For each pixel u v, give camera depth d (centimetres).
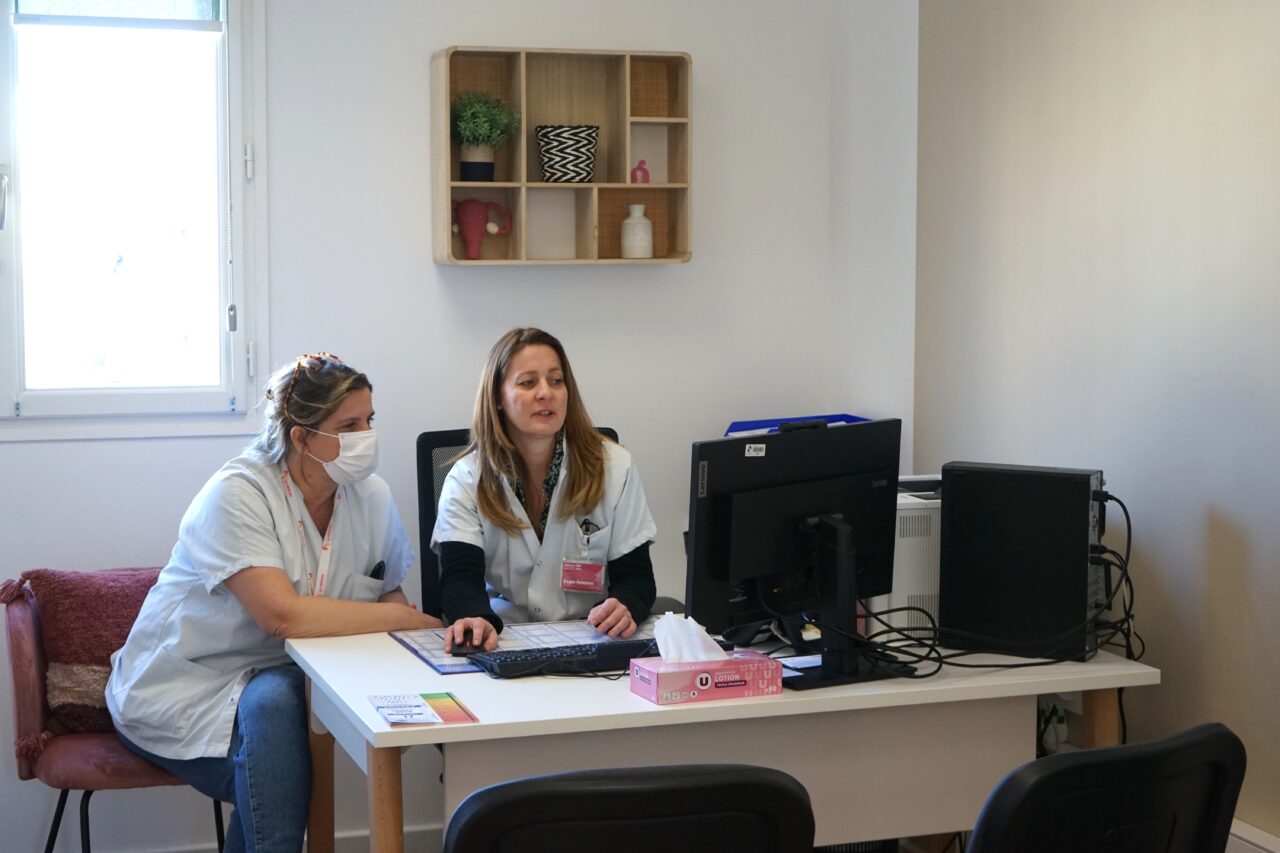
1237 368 236
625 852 145
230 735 256
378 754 199
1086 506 238
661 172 367
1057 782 148
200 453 339
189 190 339
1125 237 262
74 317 332
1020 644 242
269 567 257
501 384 273
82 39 329
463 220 344
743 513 224
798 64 378
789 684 220
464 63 349
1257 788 236
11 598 291
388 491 292
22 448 327
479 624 244
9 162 322
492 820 139
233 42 332
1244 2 231
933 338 333
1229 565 239
